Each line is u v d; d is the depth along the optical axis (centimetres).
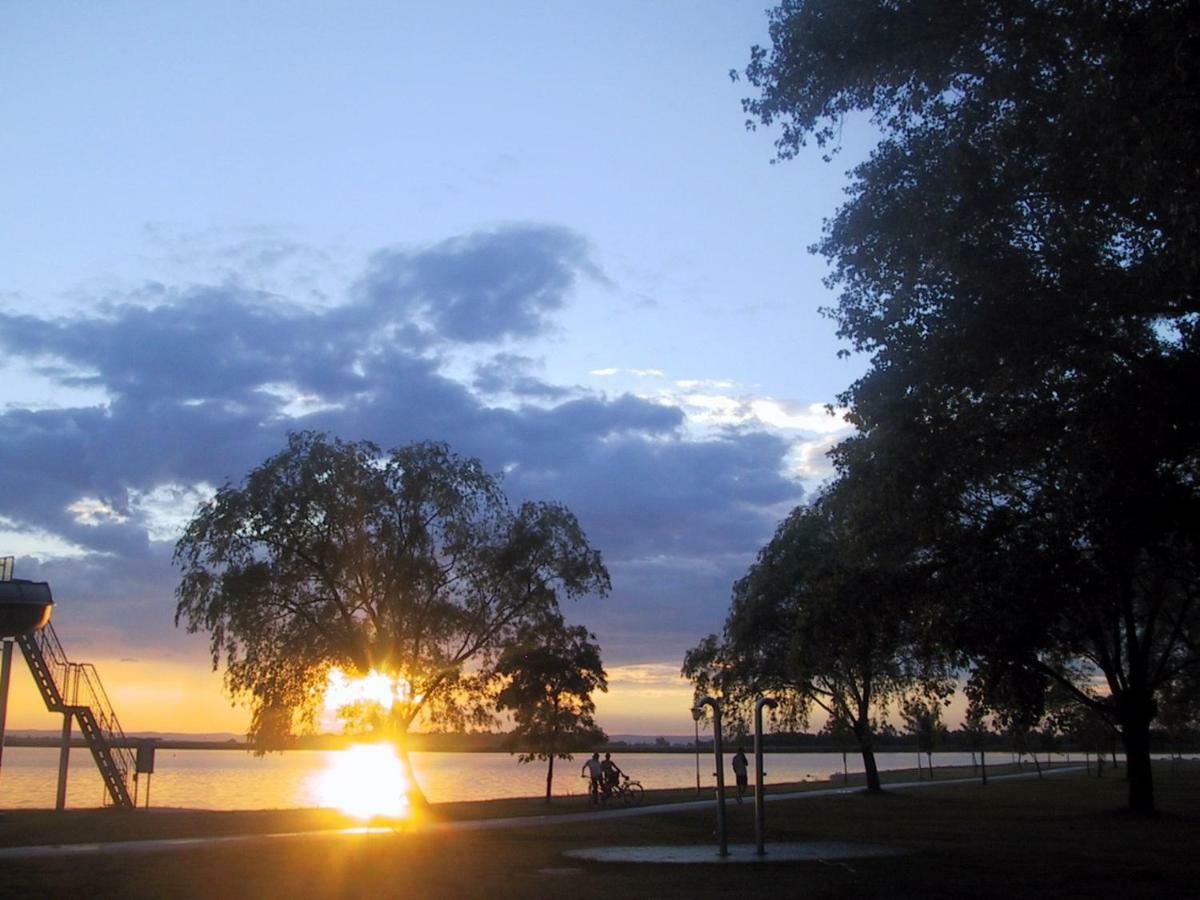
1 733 3438
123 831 2745
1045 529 1836
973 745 6081
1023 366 1666
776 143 1827
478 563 3994
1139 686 3494
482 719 4047
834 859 2212
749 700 4912
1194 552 1877
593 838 2722
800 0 1738
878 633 2148
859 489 1942
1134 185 1398
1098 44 1415
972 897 1677
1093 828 3009
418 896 1653
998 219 1647
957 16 1577
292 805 5206
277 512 3709
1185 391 1605
